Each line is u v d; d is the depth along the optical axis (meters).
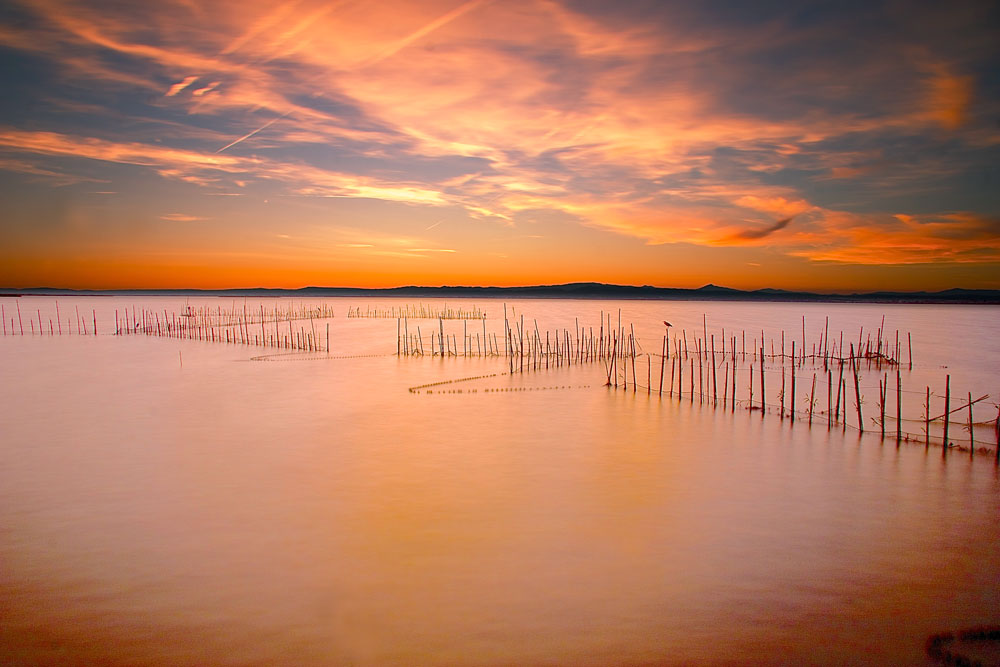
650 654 7.98
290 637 8.32
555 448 18.56
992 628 8.62
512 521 12.52
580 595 9.47
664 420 22.78
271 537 11.61
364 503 13.56
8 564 10.42
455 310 125.75
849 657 7.97
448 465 16.64
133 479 15.17
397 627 8.55
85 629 8.49
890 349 48.81
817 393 29.19
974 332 67.25
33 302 166.25
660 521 12.57
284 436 19.88
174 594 9.43
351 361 40.66
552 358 42.31
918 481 15.42
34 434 20.00
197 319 84.12
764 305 198.38
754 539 11.71
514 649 8.07
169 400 26.23
